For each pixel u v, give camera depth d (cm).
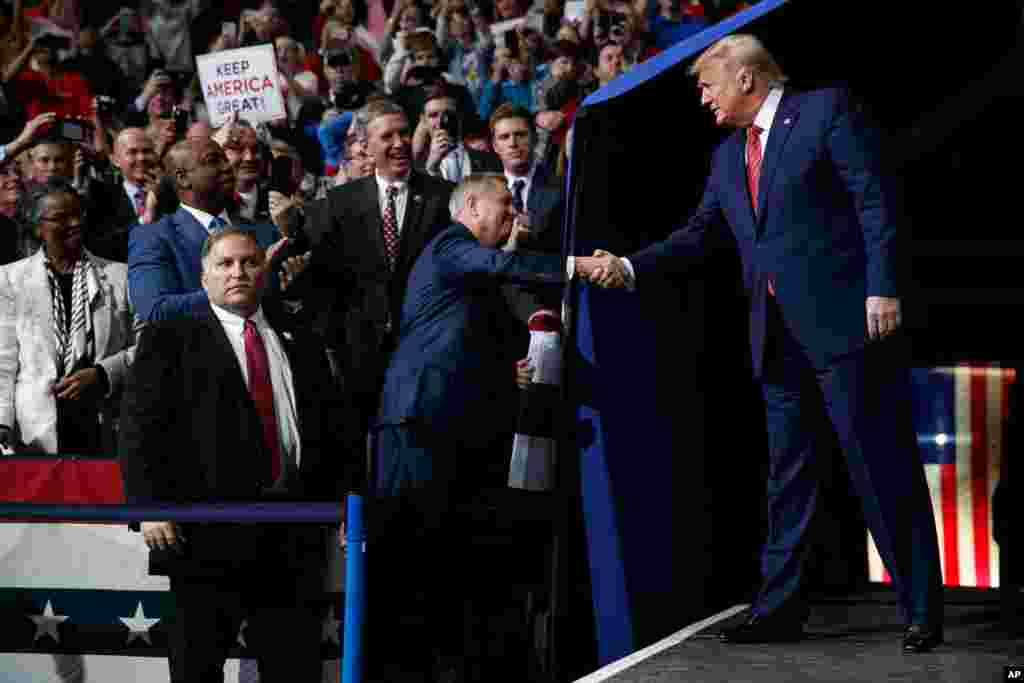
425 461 472
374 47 991
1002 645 380
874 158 367
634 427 470
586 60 861
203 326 438
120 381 543
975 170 579
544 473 473
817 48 523
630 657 371
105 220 641
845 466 527
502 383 489
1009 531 472
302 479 439
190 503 402
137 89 1009
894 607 473
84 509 402
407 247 536
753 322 390
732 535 511
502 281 479
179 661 424
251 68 762
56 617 475
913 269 583
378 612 497
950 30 517
